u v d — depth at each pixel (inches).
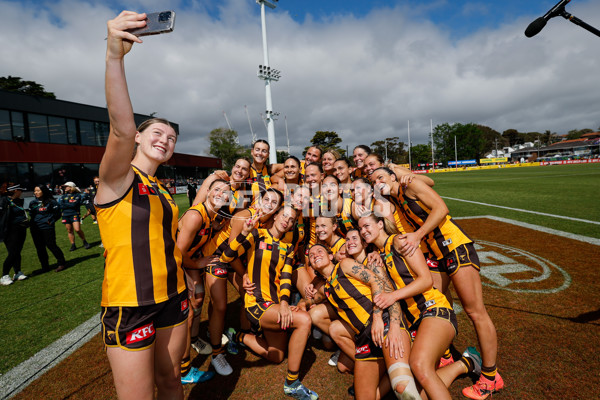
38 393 93.0
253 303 102.6
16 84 1648.6
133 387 55.6
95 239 341.7
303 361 107.2
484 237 246.5
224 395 90.0
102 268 225.0
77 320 141.6
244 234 101.0
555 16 73.1
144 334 56.3
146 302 55.9
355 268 87.5
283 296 97.4
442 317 79.7
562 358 94.2
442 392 67.4
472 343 107.1
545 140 4739.2
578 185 625.9
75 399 90.0
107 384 96.2
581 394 79.7
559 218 299.7
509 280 155.4
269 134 810.8
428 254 101.0
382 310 82.0
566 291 138.6
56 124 988.6
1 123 871.7
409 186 91.6
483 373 83.7
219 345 101.4
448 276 99.5
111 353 55.4
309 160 207.2
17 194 208.4
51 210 221.0
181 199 853.8
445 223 91.4
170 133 63.8
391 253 90.0
